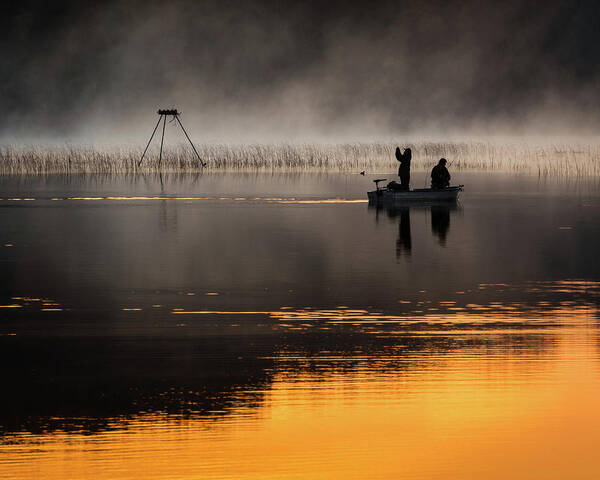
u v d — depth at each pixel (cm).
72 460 2894
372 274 5747
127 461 2894
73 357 3888
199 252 6625
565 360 3819
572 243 7075
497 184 13550
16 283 5450
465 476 2830
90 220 8650
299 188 12850
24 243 7075
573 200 10812
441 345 4047
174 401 3366
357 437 3075
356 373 3659
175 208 9850
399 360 3825
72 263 6150
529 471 2862
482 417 3231
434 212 9425
